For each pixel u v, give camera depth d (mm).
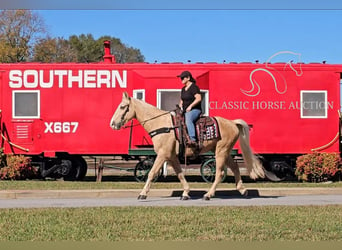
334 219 8672
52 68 15898
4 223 8297
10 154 15844
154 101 15805
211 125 11367
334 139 15906
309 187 13562
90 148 15781
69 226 8047
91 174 19734
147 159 15898
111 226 8047
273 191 12742
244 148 11844
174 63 15984
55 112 15828
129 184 14523
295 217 8852
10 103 15883
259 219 8656
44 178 16625
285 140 15836
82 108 15828
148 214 9148
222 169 11656
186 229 7816
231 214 9164
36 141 15797
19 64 15914
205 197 11523
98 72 15906
